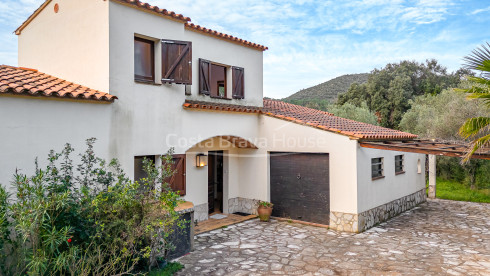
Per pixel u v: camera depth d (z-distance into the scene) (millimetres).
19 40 10375
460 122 18672
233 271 7086
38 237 5141
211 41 11203
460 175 20125
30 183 6102
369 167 10961
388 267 7309
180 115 9367
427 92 36375
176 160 9508
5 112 5973
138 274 6641
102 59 7758
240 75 12242
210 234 10008
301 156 11484
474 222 11594
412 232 10266
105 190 6414
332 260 7750
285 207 11891
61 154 6258
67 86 7797
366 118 28453
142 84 8383
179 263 7391
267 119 12203
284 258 7887
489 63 6301
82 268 5332
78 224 5863
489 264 7465
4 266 5375
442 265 7414
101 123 7480
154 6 8578
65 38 8719
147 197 6406
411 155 14492
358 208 10211
